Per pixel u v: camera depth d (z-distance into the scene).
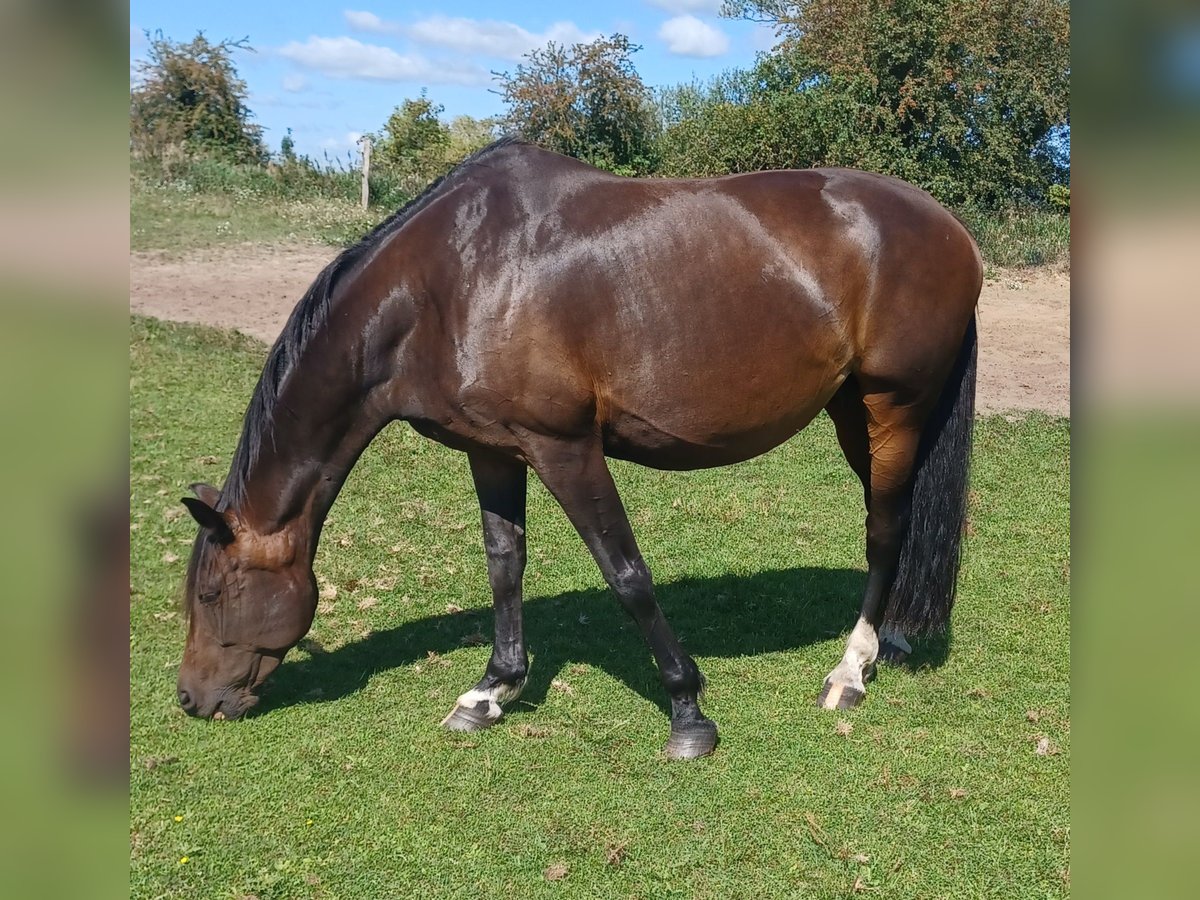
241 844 2.89
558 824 3.03
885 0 15.79
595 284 3.05
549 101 14.99
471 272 3.04
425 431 3.33
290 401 3.21
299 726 3.57
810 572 5.32
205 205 11.77
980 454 7.47
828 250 3.31
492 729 3.60
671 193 3.25
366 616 4.62
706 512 6.24
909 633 3.85
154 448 6.46
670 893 2.73
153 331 8.34
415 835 2.96
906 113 15.74
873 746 3.51
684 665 3.39
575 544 5.66
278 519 3.29
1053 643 4.40
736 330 3.19
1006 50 15.95
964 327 3.61
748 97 16.89
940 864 2.86
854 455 4.04
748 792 3.21
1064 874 2.80
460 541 5.60
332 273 3.18
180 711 3.62
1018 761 3.41
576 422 3.11
